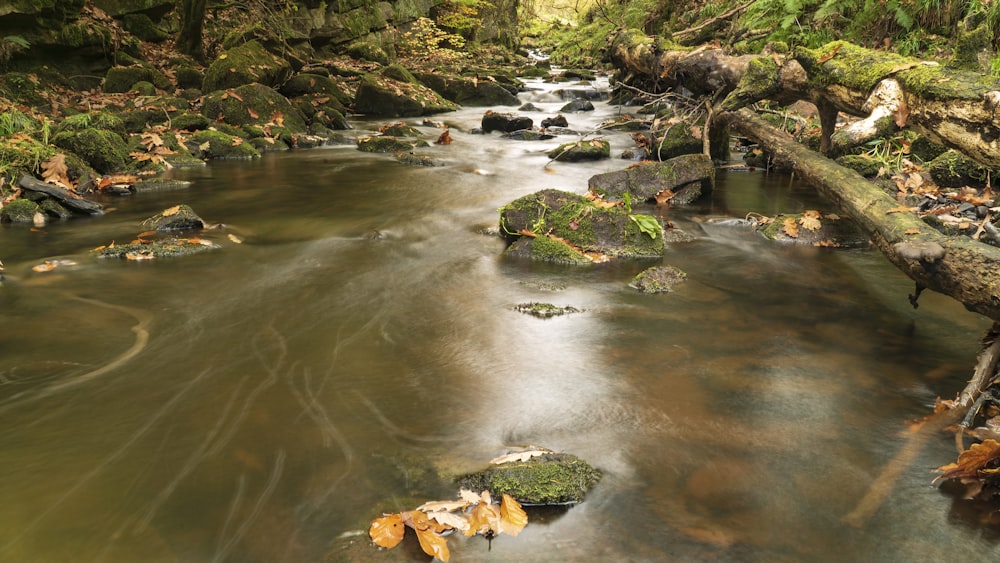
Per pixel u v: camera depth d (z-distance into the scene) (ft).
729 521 7.61
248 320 13.00
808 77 20.51
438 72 61.16
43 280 15.12
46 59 39.17
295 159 31.37
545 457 8.45
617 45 42.80
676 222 20.70
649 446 9.03
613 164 29.89
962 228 17.74
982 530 7.51
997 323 10.64
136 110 32.73
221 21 53.47
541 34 114.52
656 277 15.39
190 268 16.06
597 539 7.32
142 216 20.77
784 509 7.81
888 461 8.74
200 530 7.30
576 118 45.21
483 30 93.30
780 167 28.02
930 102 15.38
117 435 9.00
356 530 7.36
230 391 10.22
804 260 17.31
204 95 38.81
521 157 31.94
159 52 46.96
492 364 11.32
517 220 18.28
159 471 8.26
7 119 25.45
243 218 20.74
